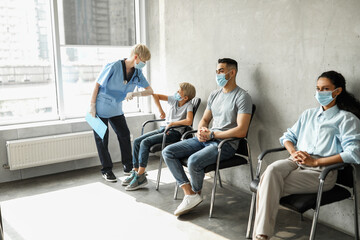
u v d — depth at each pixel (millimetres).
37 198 3057
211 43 3273
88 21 3855
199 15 3371
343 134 2080
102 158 3469
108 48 4086
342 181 2164
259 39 2799
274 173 2062
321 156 2162
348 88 2246
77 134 3705
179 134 3264
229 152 2699
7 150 3371
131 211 2770
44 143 3521
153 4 4031
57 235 2398
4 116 3564
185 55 3627
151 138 3195
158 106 3525
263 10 2730
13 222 2596
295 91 2572
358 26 2141
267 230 1979
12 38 3486
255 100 2910
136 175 3230
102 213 2738
